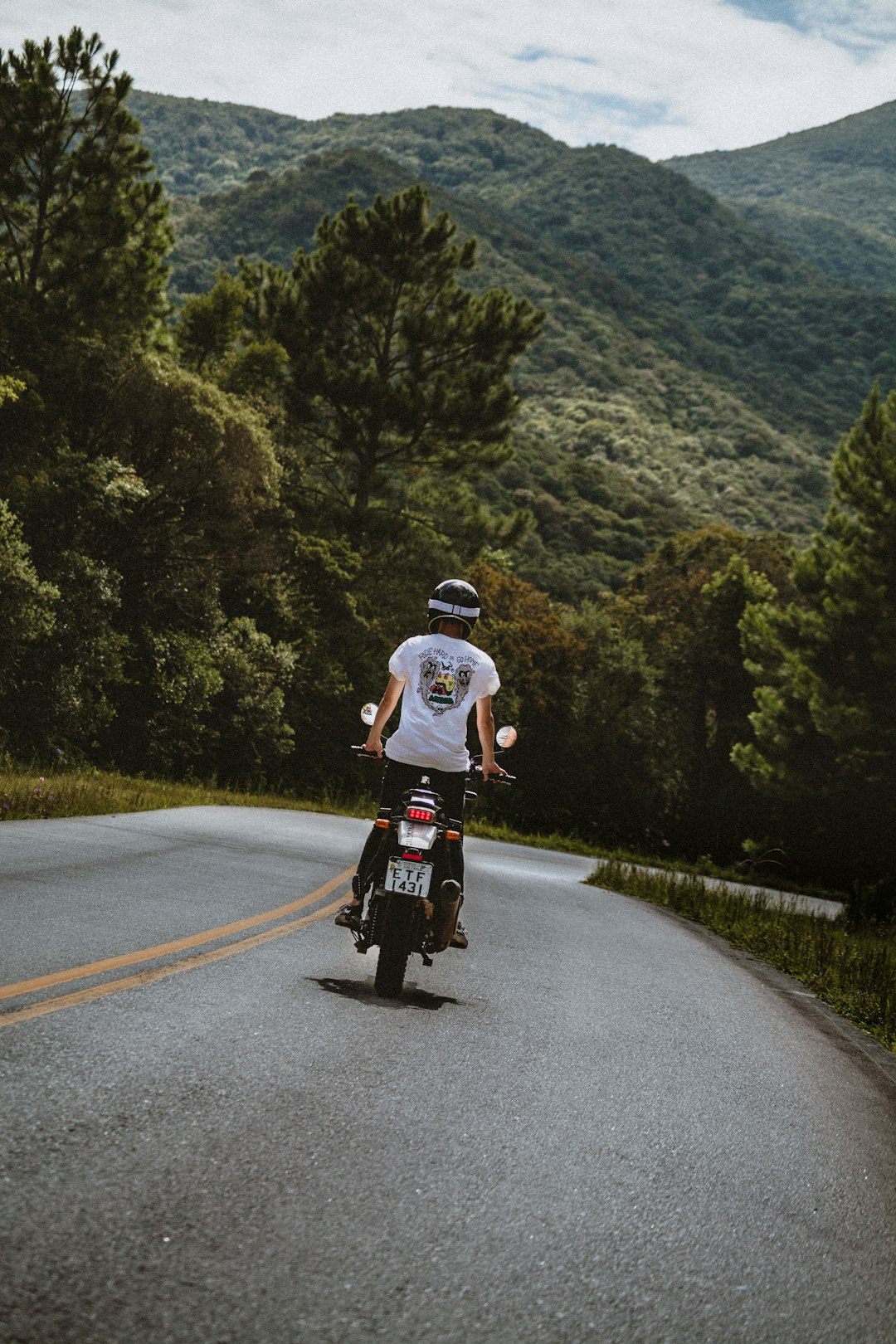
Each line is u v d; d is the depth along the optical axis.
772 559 81.25
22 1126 4.45
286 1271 3.65
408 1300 3.59
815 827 49.91
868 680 46.94
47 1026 5.79
